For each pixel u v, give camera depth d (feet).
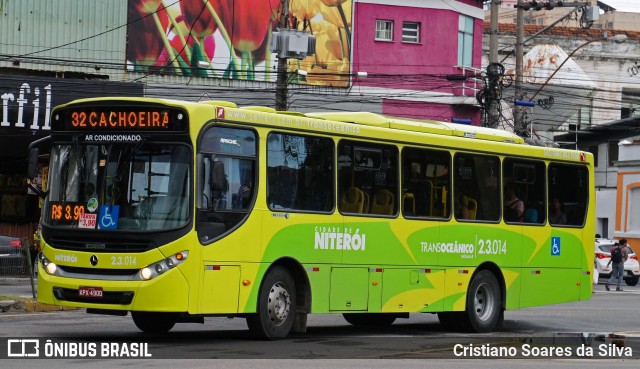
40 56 118.21
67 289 47.24
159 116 47.16
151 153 47.19
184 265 46.21
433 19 144.15
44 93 112.47
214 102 49.32
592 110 224.94
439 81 143.84
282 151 51.26
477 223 62.85
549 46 181.47
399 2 141.69
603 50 226.38
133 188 47.09
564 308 90.22
